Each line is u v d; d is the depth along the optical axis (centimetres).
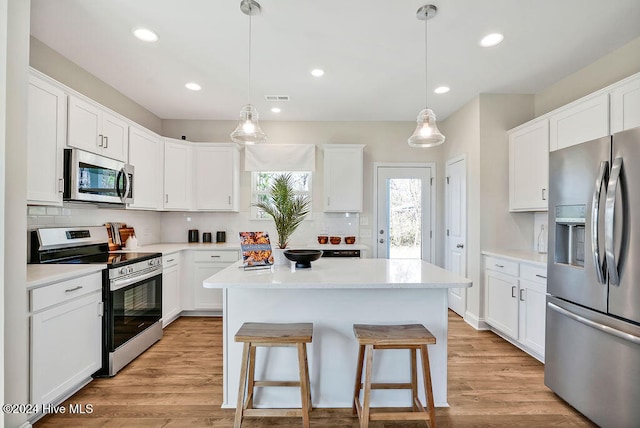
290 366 207
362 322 206
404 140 458
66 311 202
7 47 162
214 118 446
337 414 200
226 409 204
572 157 201
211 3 205
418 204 459
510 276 300
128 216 371
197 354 283
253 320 206
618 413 170
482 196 351
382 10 212
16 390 167
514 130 339
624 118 220
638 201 161
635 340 159
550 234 220
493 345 304
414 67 294
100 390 224
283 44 255
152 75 312
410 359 203
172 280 354
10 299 164
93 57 276
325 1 203
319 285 176
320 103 387
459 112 404
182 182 406
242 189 452
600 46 258
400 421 195
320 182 455
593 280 184
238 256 385
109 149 292
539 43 253
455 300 407
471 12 214
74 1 203
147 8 210
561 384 209
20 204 169
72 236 271
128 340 262
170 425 189
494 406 207
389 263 251
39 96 216
